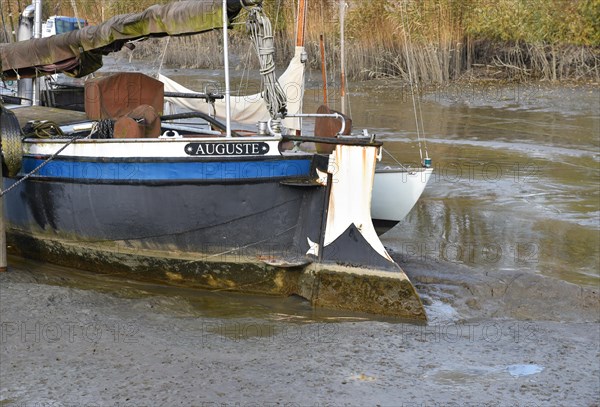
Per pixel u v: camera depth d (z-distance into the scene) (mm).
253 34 9117
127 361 7402
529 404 6875
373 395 6926
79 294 9000
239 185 9109
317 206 9188
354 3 27766
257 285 9484
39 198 10141
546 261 10602
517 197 13750
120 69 29750
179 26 9195
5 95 13180
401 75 27688
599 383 7301
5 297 8695
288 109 10969
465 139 18891
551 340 8195
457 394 6996
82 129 10250
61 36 10297
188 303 9273
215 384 7031
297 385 7059
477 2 27062
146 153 9195
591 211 12914
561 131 19656
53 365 7277
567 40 25891
